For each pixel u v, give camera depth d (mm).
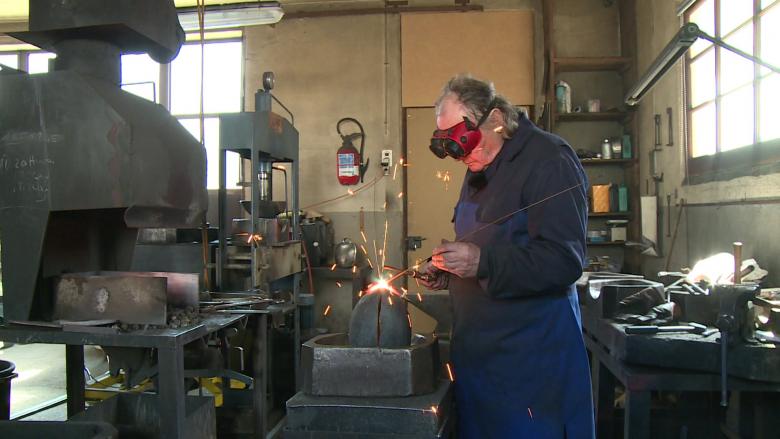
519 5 4867
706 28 3404
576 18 4770
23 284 1809
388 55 5039
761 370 1595
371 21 5055
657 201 3975
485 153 1368
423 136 5000
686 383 1685
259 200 3188
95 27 1845
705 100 3402
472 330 1358
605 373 2217
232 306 2340
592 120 4652
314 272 4508
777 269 2604
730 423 1896
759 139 2797
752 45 2861
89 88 1767
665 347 1707
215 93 5391
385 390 1181
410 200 5004
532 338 1296
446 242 1287
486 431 1341
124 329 1786
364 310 1280
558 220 1230
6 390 2090
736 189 2973
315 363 1206
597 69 4668
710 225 3262
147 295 1823
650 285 2158
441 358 1598
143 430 1815
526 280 1210
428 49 4945
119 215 2162
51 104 1777
